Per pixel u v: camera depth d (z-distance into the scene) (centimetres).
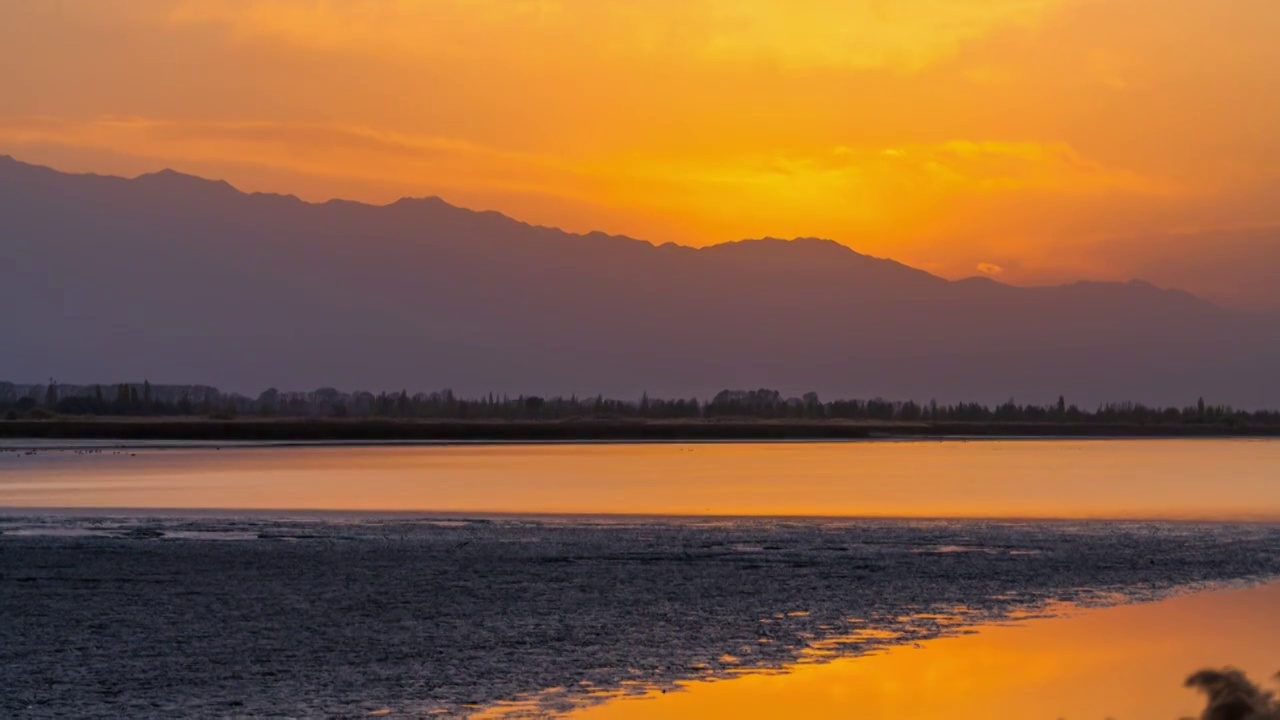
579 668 3066
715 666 3103
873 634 3500
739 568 4719
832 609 3872
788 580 4428
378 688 2866
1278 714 1195
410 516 6794
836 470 11581
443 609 3844
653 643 3359
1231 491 8725
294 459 13900
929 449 17812
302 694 2806
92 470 11525
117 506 7475
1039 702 2814
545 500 7919
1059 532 5938
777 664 3130
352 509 7269
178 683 2895
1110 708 2773
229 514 6931
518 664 3098
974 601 4009
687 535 5825
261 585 4303
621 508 7344
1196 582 4403
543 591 4181
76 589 4225
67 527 6222
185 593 4144
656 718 2648
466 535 5834
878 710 2748
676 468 11825
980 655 3241
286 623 3612
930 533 5897
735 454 15600
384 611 3809
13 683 2891
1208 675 1258
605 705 2748
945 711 2730
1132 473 11125
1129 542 5528
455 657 3177
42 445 18150
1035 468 11994
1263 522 6406
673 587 4272
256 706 2705
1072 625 3641
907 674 3042
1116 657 3238
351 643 3341
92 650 3244
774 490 8812
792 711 2723
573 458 14262
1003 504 7588
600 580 4431
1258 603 3997
